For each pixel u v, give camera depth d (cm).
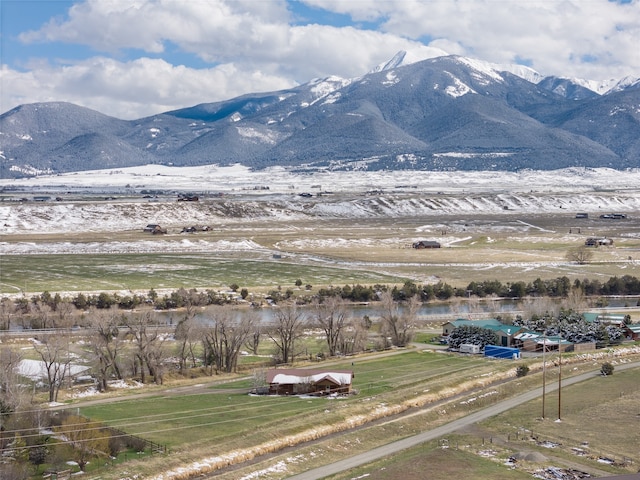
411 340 18412
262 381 13925
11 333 17550
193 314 18062
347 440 11119
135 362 14812
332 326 17250
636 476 8944
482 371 15275
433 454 10438
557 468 9881
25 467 8975
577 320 19425
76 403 12456
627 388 14200
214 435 10881
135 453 10075
